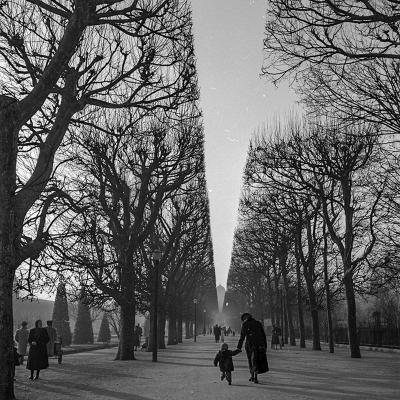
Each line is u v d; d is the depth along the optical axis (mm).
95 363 20516
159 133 20656
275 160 22234
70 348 34062
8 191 9203
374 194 20781
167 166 21969
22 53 11398
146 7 12797
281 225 29188
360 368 17703
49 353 20344
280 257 38469
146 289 28016
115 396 10266
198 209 32750
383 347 30406
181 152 21578
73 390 11422
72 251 15234
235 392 10797
